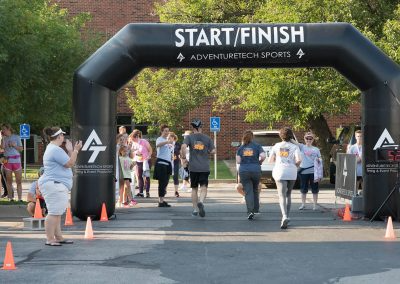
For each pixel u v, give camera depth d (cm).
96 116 1393
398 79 1367
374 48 1386
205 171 1474
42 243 1111
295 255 1004
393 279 833
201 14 2830
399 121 1367
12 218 1460
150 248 1065
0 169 1753
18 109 1722
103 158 1401
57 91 1716
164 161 1702
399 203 1377
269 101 2459
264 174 2258
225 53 1375
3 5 1445
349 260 961
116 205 1741
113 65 1388
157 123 3372
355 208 1462
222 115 4069
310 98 2386
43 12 1856
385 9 2428
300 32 1376
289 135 1303
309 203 1828
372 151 1387
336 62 1399
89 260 957
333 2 2330
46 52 1595
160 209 1650
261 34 1373
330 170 2589
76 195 1404
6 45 1470
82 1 3994
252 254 1012
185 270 890
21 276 846
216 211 1608
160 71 3180
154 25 1392
